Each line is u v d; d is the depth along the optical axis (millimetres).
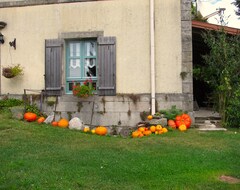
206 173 5500
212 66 10344
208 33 10609
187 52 9922
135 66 10141
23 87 10930
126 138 8656
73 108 10406
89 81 10438
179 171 5602
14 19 11047
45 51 10695
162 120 9281
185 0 10000
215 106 10664
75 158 6242
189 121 9508
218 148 7246
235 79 10133
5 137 7863
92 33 10422
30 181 4871
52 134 8477
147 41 10109
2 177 5031
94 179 5094
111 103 10180
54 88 10578
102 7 10391
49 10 10758
